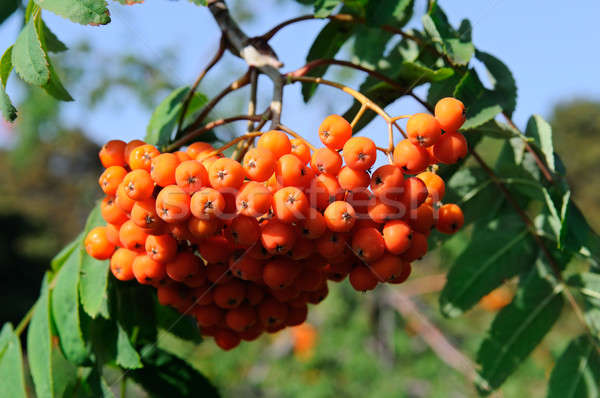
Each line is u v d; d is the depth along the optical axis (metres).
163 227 0.38
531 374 1.23
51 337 0.41
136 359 0.42
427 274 1.39
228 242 0.39
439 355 1.14
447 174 0.45
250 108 0.43
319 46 0.47
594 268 0.45
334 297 1.32
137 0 0.39
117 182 0.39
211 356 1.39
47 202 4.74
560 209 0.43
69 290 0.41
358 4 0.45
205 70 0.44
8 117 0.39
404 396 1.20
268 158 0.37
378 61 0.48
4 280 4.29
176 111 0.45
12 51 0.39
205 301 0.41
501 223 0.46
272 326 0.42
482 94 0.42
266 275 0.39
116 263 0.40
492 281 0.45
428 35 0.45
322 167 0.38
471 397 1.19
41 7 0.39
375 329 1.29
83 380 0.42
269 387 1.34
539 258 0.45
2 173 4.71
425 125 0.38
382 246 0.38
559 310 0.45
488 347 0.45
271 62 0.42
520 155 0.44
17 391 0.42
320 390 1.24
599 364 0.45
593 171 6.02
